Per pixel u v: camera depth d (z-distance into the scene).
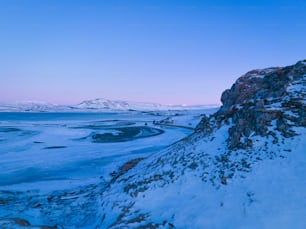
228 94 23.33
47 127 66.12
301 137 11.72
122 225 9.49
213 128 17.47
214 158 13.27
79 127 67.31
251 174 10.62
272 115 13.54
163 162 16.03
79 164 24.94
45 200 14.80
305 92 14.59
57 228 10.51
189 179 12.20
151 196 11.81
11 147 34.97
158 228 8.88
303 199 8.31
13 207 13.50
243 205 8.94
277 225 7.52
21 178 20.20
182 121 75.12
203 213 9.23
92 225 11.06
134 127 67.94
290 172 9.89
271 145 12.03
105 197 13.84
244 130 14.15
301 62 17.69
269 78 19.30
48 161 26.25
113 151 31.84
